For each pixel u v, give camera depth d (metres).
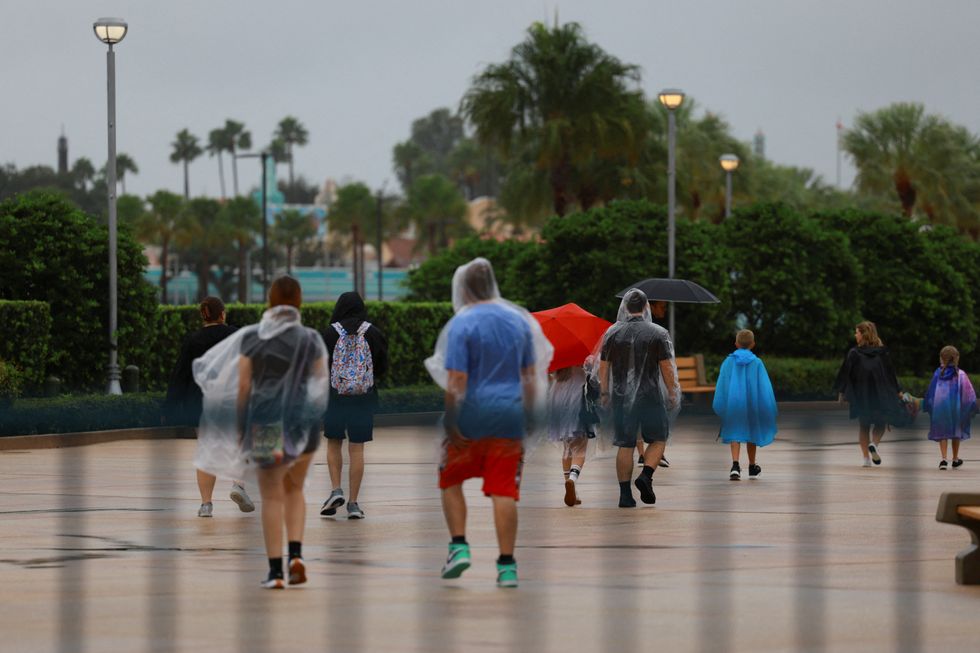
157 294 47.84
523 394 14.64
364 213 199.38
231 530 19.97
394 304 54.41
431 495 24.88
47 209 45.53
